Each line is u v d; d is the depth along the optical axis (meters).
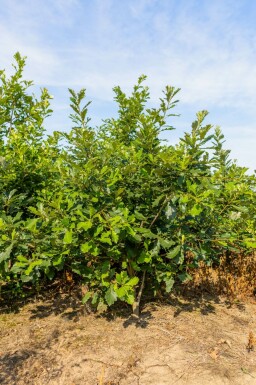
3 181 4.02
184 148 3.61
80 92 3.28
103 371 2.79
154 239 3.57
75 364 2.90
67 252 3.08
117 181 3.49
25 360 2.94
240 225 3.99
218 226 3.69
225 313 3.96
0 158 3.85
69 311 3.90
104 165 3.39
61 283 4.54
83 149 3.43
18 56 5.14
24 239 3.19
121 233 3.11
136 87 5.98
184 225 3.55
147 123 3.64
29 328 3.49
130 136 5.61
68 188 3.48
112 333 3.39
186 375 2.74
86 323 3.61
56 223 3.38
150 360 2.94
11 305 4.07
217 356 3.01
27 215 4.34
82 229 3.16
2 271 3.58
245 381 2.70
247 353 3.11
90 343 3.21
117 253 3.33
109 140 5.10
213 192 3.13
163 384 2.65
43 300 4.21
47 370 2.82
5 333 3.39
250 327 3.65
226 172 4.51
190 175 3.23
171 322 3.63
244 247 4.70
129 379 2.71
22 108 5.24
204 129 3.13
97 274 3.52
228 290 4.48
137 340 3.25
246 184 3.71
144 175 3.41
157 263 3.80
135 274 3.99
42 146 4.91
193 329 3.49
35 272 3.51
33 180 4.38
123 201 3.59
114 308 3.97
